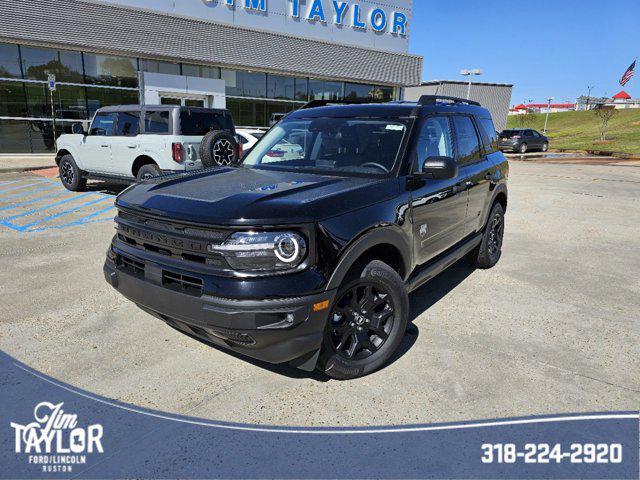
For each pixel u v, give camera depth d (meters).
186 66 18.67
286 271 2.54
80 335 3.57
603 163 21.16
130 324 3.78
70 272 4.98
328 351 2.82
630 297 4.59
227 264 2.55
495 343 3.56
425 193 3.54
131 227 3.00
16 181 11.52
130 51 16.81
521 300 4.46
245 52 19.66
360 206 2.92
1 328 3.66
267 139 4.28
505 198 5.53
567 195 11.35
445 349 3.46
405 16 25.00
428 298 4.49
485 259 5.28
